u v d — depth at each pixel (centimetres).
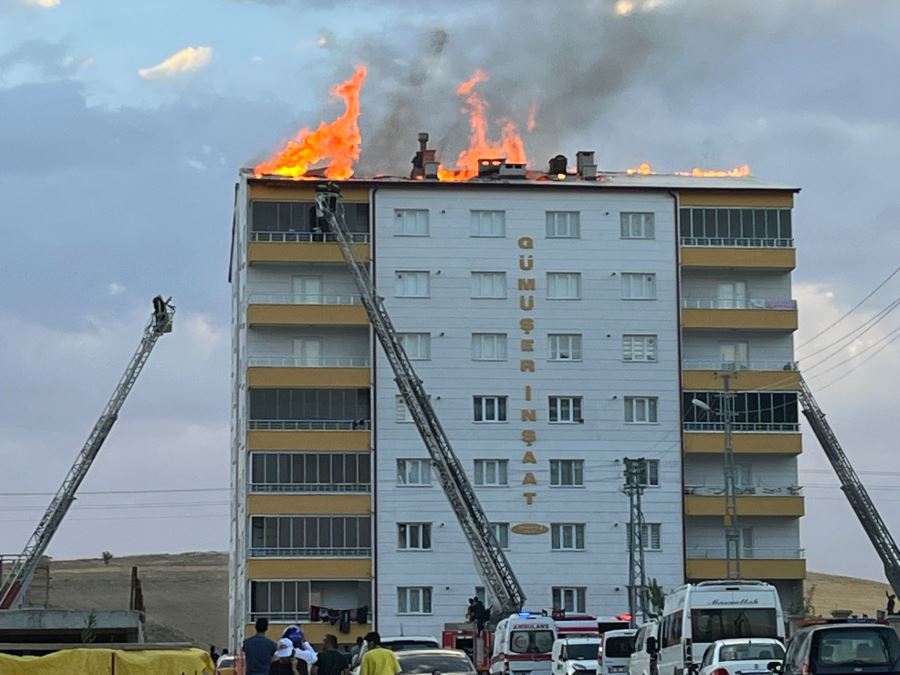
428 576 9825
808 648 3350
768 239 10319
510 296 10169
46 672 2486
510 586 9369
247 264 10000
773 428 10150
